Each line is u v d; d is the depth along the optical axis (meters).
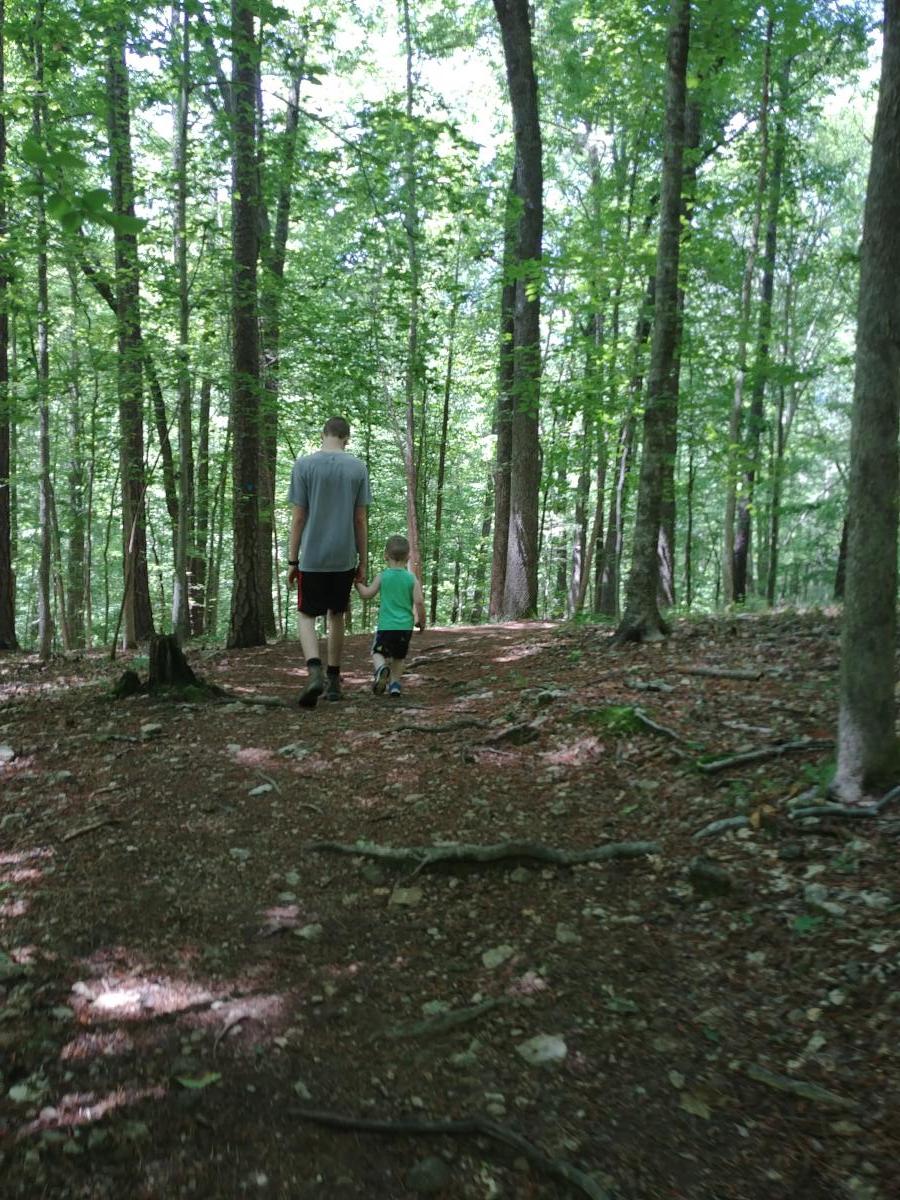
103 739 5.59
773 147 14.16
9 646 13.59
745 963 2.88
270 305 12.00
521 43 13.59
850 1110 2.20
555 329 20.27
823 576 23.72
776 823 3.69
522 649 8.80
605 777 4.57
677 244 7.66
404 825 4.16
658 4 9.26
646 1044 2.54
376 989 2.88
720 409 14.81
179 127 9.17
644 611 7.98
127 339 10.24
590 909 3.33
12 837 4.12
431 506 27.81
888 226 3.56
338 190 10.59
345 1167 2.08
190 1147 2.13
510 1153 2.13
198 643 15.38
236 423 11.24
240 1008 2.74
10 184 8.23
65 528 19.52
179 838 4.05
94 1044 2.52
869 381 3.64
